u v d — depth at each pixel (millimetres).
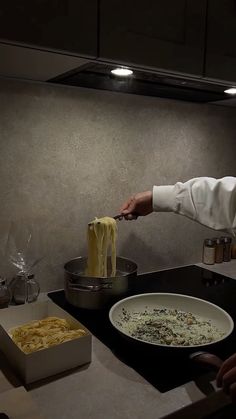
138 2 835
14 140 1122
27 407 682
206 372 829
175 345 896
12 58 831
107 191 1330
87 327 1021
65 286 1151
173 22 898
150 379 798
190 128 1496
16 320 978
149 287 1337
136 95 1329
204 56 966
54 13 738
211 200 1133
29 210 1185
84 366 841
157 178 1444
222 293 1297
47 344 825
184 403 726
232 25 1004
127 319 1056
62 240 1266
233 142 1647
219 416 708
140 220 1440
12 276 1186
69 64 888
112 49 820
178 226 1548
